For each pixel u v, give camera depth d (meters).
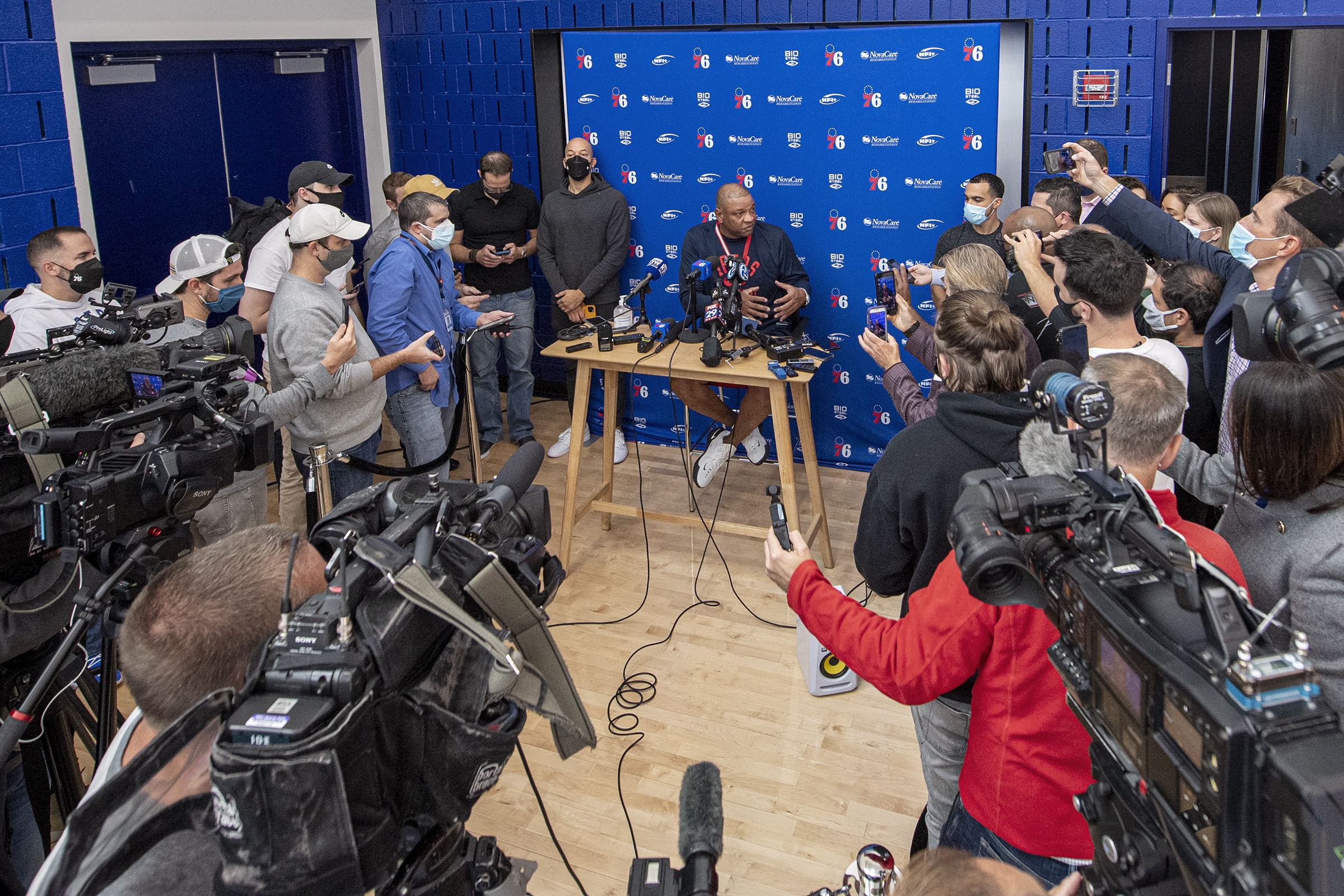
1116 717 1.08
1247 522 1.87
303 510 3.97
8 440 2.13
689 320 4.23
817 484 4.08
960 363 2.15
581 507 4.45
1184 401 1.66
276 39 5.50
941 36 4.58
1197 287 3.21
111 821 0.99
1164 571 1.02
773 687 3.41
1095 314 2.71
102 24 4.54
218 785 0.92
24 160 4.10
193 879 1.02
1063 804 1.61
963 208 4.75
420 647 1.06
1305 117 5.56
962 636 1.62
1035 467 1.55
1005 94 4.56
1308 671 0.86
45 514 1.96
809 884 2.57
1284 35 5.36
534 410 6.18
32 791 2.28
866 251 4.95
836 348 3.98
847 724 3.21
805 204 5.00
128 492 2.03
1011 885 0.82
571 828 2.78
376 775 1.00
